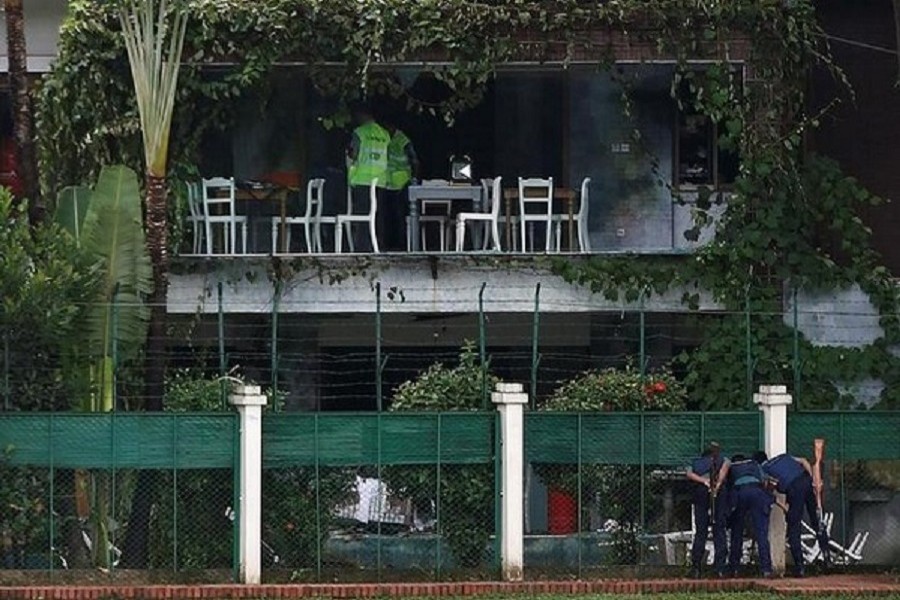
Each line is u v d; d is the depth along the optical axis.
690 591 81.62
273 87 100.31
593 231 101.25
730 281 95.75
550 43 96.44
